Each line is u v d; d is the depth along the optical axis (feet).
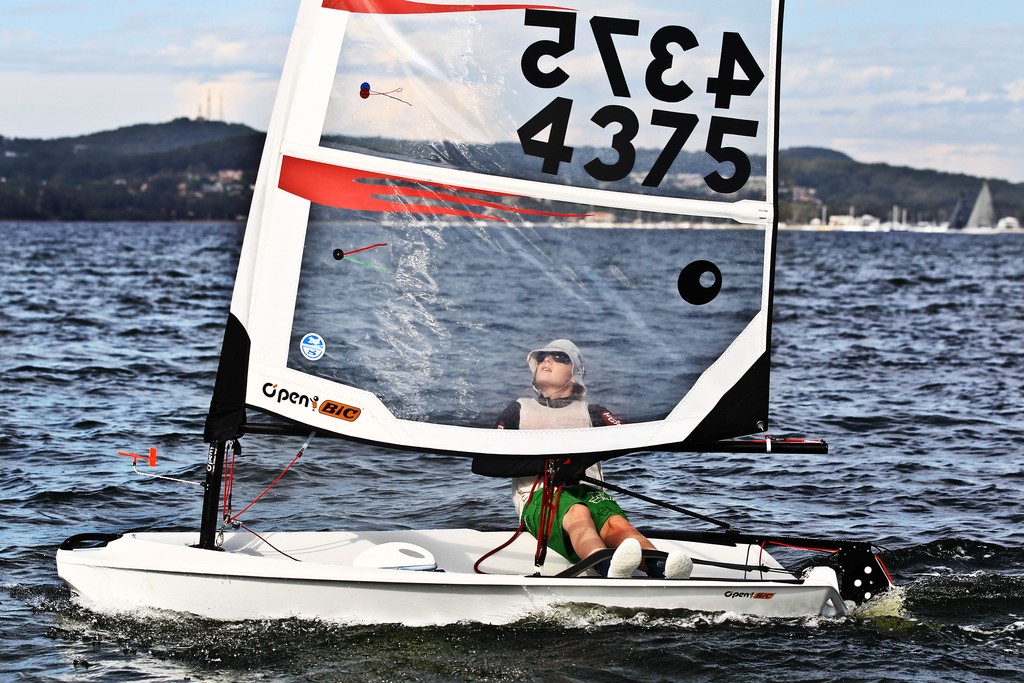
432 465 106.42
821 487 100.01
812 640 63.10
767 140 64.18
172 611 64.85
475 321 63.41
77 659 59.93
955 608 69.05
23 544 79.30
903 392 151.74
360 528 85.81
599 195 63.26
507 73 62.18
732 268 64.69
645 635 62.80
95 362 165.68
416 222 62.54
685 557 63.72
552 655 60.54
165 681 57.52
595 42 62.54
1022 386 156.97
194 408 131.95
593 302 64.08
